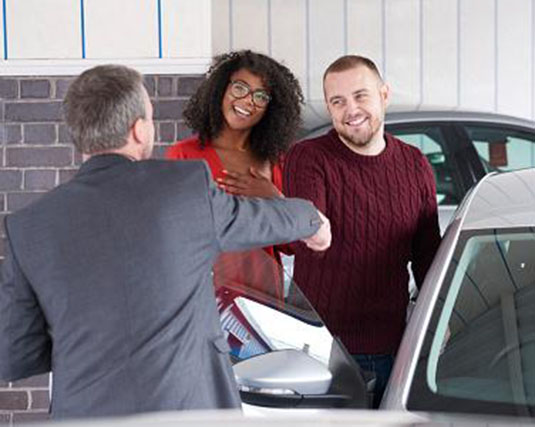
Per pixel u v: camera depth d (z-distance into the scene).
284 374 2.99
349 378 3.19
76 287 2.91
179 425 1.62
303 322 3.33
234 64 4.48
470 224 3.42
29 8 6.18
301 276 4.19
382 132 4.20
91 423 1.62
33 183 6.27
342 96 4.12
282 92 4.51
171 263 2.93
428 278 3.25
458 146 7.73
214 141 4.54
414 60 9.21
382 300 4.19
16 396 6.27
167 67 6.22
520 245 3.28
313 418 1.72
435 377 2.89
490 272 3.20
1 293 3.02
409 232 4.18
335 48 9.13
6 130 6.24
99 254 2.92
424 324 3.06
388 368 4.22
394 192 4.16
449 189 7.68
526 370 2.86
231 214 3.08
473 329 3.03
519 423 2.27
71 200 2.97
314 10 9.10
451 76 9.24
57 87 6.23
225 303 3.36
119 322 2.90
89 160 3.05
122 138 3.04
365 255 4.14
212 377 2.99
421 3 9.18
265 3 9.07
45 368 3.11
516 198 3.60
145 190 2.98
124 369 2.88
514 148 7.83
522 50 9.25
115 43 6.22
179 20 6.21
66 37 6.20
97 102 3.02
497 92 9.27
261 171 4.56
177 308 2.93
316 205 4.09
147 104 3.09
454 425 1.88
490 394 2.80
